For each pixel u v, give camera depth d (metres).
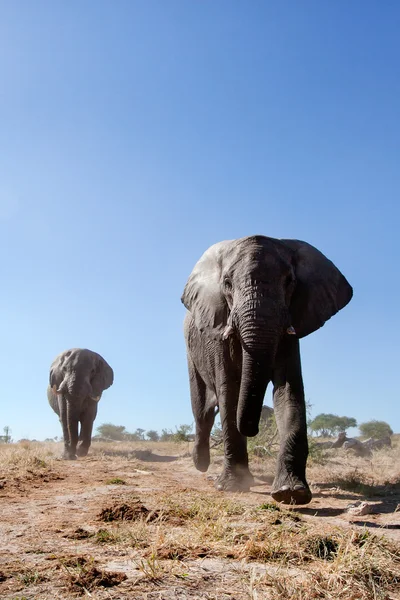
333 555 5.10
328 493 9.71
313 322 9.61
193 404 12.88
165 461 19.86
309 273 9.79
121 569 4.76
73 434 19.92
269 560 5.04
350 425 54.78
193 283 10.42
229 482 9.56
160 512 6.83
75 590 4.23
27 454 16.28
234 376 9.78
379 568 4.75
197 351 11.63
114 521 6.66
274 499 7.96
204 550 5.29
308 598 4.16
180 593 4.22
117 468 14.53
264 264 9.07
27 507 7.75
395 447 23.27
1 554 5.21
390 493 9.80
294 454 8.11
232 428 9.70
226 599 4.12
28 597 4.11
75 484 10.49
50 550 5.35
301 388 8.95
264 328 8.48
